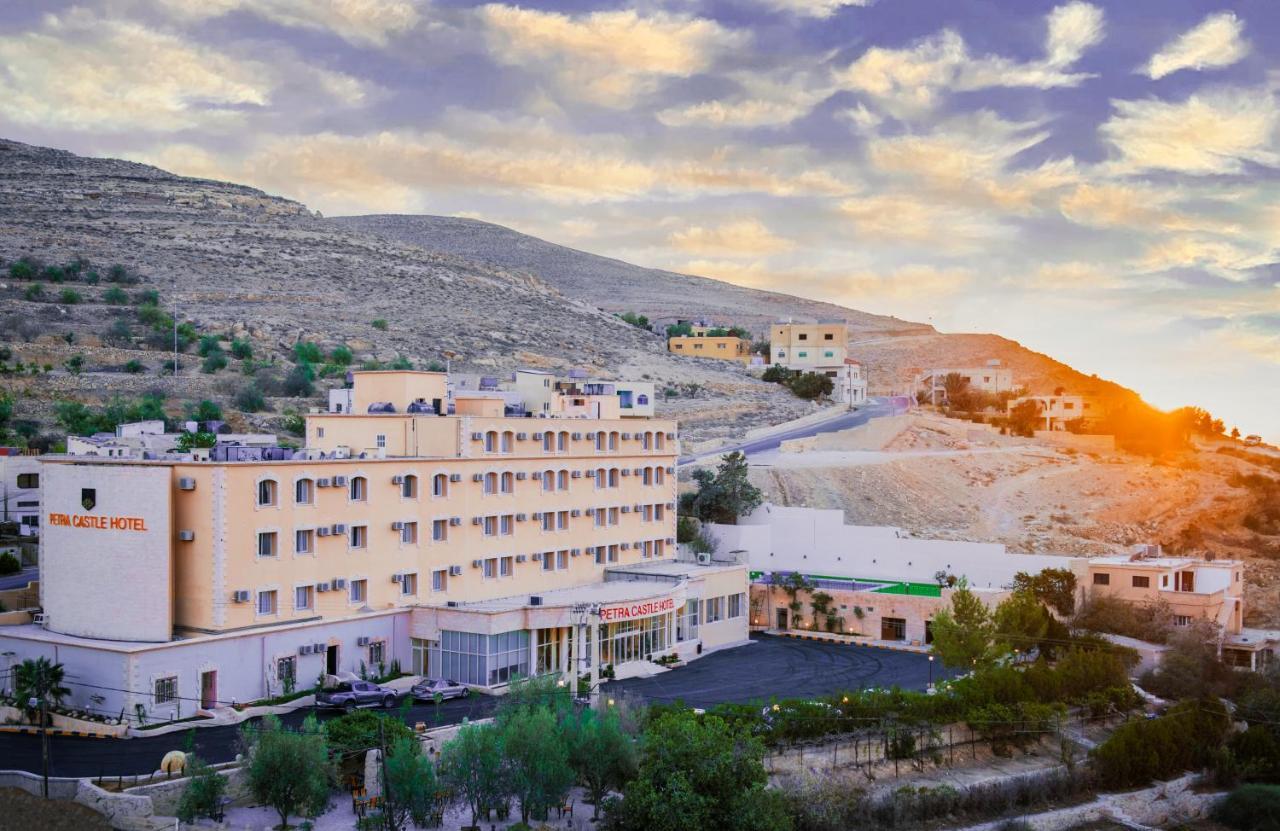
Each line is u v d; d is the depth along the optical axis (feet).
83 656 266.98
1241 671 364.79
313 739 217.97
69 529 286.87
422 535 333.01
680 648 374.43
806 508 493.36
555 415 402.31
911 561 444.55
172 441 438.81
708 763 230.07
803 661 371.15
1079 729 320.91
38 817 205.36
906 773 282.77
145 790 212.64
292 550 296.10
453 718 274.16
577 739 237.25
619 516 407.44
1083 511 592.60
